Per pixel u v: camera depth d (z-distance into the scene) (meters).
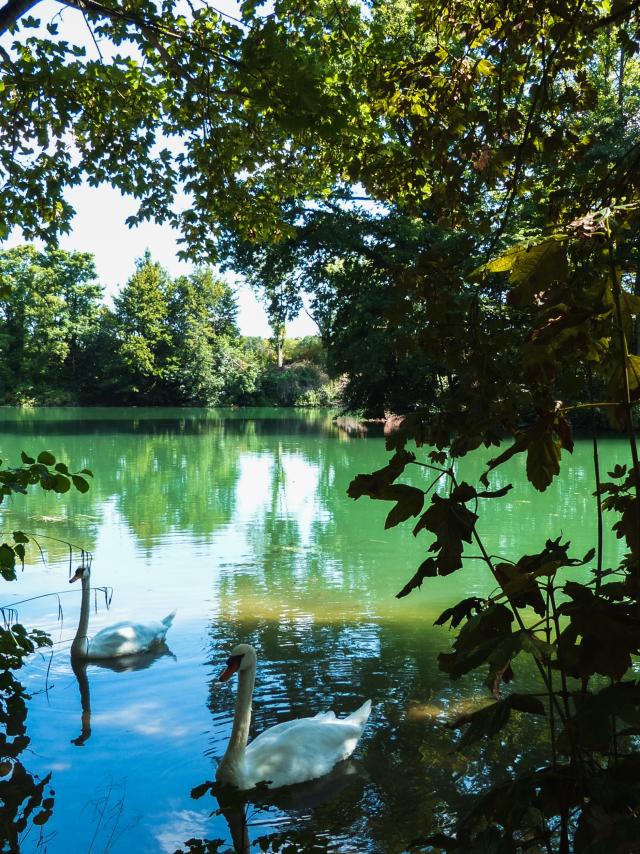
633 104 28.48
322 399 88.69
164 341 84.25
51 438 39.06
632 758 2.54
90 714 6.93
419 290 2.90
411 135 5.04
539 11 4.19
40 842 4.91
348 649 8.58
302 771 5.79
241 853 4.86
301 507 18.50
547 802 2.58
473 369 2.73
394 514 2.72
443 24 5.80
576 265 2.93
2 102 10.78
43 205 11.48
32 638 7.00
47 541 14.19
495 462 2.69
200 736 6.50
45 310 79.50
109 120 11.34
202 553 13.38
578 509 17.56
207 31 9.79
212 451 33.16
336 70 10.03
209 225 11.73
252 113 10.35
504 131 4.41
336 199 36.38
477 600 2.80
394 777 5.79
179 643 8.89
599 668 2.30
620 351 2.42
